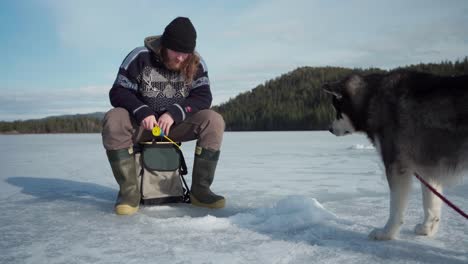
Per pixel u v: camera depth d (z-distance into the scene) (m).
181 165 3.49
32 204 3.43
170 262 1.90
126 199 3.00
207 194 3.29
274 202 3.49
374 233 2.29
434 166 2.33
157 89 3.30
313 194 3.87
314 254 2.02
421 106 2.34
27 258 1.99
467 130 2.16
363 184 4.47
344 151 10.07
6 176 5.39
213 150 3.25
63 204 3.43
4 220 2.81
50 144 16.44
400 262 1.90
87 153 10.23
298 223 2.61
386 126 2.51
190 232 2.45
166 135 3.33
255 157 8.62
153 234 2.41
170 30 3.04
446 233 2.42
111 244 2.21
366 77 2.87
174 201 3.44
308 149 11.20
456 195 3.59
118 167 2.99
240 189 4.24
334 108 3.22
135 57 3.21
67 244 2.22
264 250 2.08
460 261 1.91
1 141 20.80
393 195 2.34
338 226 2.55
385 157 2.47
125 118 2.98
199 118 3.29
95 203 3.47
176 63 3.20
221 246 2.15
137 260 1.94
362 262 1.90
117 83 3.18
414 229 2.46
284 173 5.62
